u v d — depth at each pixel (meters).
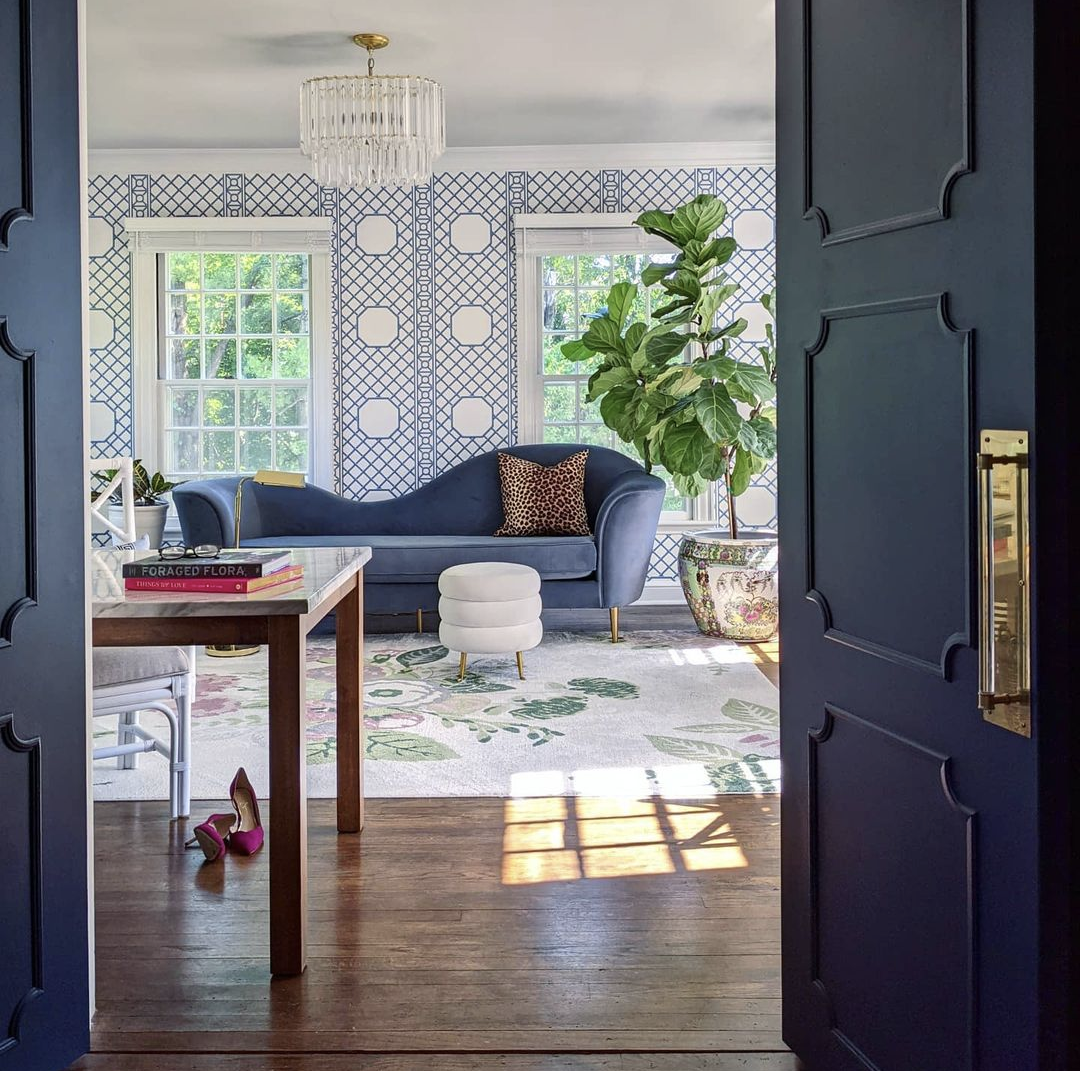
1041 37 1.27
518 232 7.16
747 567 6.05
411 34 4.95
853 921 1.77
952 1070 1.50
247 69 5.43
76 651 2.03
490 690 5.00
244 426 7.36
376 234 7.21
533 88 5.78
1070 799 1.30
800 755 1.94
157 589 2.49
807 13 1.84
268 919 2.62
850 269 1.72
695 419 6.03
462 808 3.42
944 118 1.46
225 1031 2.10
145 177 7.18
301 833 2.34
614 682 5.16
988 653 1.34
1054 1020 1.31
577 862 2.96
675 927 2.54
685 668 5.46
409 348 7.25
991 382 1.38
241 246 7.16
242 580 2.46
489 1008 2.18
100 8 4.62
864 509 1.71
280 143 6.93
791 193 1.92
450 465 7.30
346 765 3.20
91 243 7.20
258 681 5.32
